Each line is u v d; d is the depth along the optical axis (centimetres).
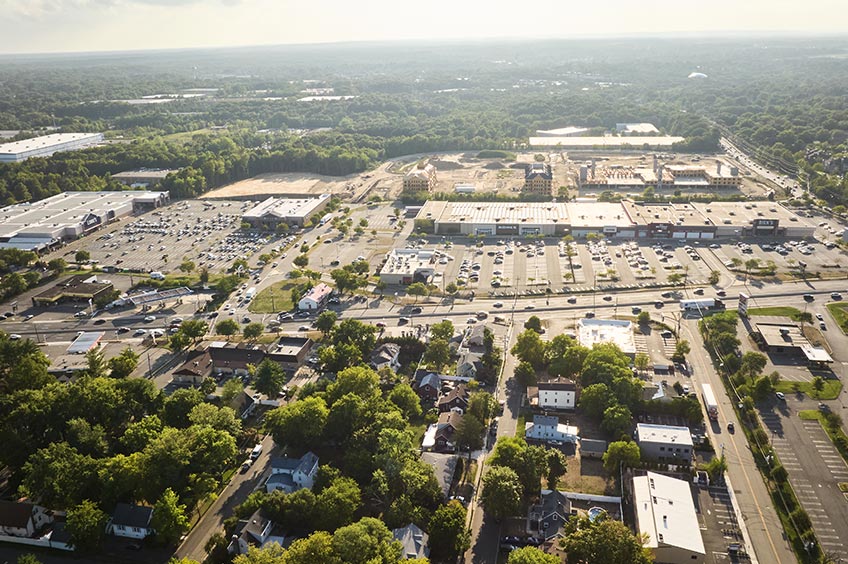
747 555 14362
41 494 15925
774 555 14362
